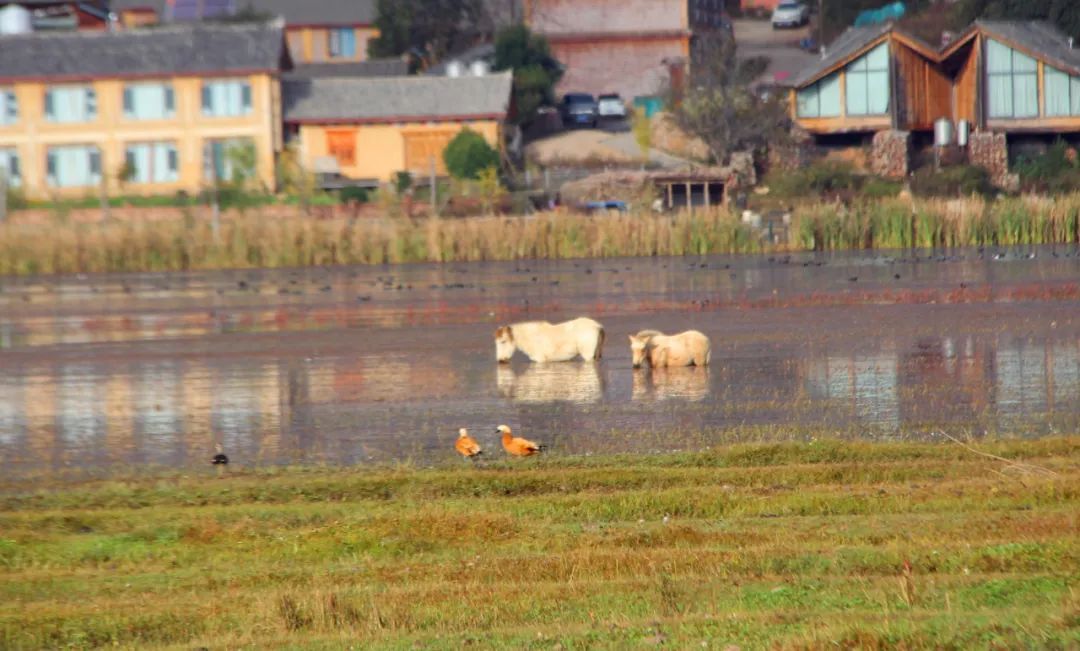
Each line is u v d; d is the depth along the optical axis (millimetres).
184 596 20578
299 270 86375
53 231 93188
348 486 26984
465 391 38312
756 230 90188
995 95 115250
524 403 36188
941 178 105875
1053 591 18406
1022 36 116562
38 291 75312
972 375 38250
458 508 25078
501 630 18047
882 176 112000
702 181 107312
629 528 23344
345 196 111812
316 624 18938
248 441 32594
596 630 17703
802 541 22062
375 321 56500
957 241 88812
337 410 36125
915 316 51875
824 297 59719
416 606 19344
